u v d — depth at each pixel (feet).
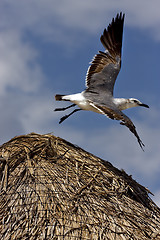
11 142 33.24
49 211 26.21
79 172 30.50
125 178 33.35
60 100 37.78
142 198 32.53
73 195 27.91
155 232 27.43
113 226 26.40
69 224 25.58
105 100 36.60
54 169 30.17
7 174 29.07
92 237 25.12
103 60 38.86
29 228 24.99
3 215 25.91
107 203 28.50
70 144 34.78
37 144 32.55
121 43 40.27
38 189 27.71
